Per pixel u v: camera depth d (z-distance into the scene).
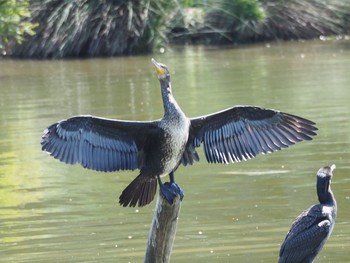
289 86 22.16
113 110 20.19
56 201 14.40
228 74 24.53
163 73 9.43
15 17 26.48
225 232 12.66
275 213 13.34
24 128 18.97
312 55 27.50
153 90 22.59
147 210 13.87
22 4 27.14
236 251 11.95
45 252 12.13
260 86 22.31
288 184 14.71
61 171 16.17
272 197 14.07
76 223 13.30
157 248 9.65
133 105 20.70
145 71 25.91
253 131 9.44
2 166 16.50
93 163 9.22
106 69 26.73
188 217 13.33
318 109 19.39
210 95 21.38
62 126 9.13
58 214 13.73
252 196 14.16
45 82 24.69
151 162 9.34
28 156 17.08
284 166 15.78
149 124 9.29
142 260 11.77
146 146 9.34
